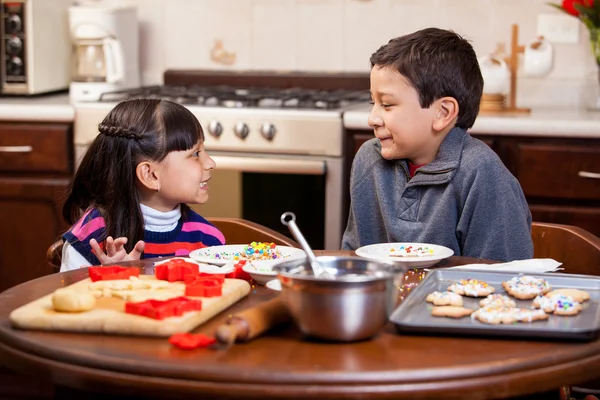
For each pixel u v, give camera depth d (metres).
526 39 3.28
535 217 2.76
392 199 1.84
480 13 3.29
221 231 1.93
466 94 1.78
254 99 2.99
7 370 2.89
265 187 2.89
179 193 1.80
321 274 1.14
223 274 1.32
